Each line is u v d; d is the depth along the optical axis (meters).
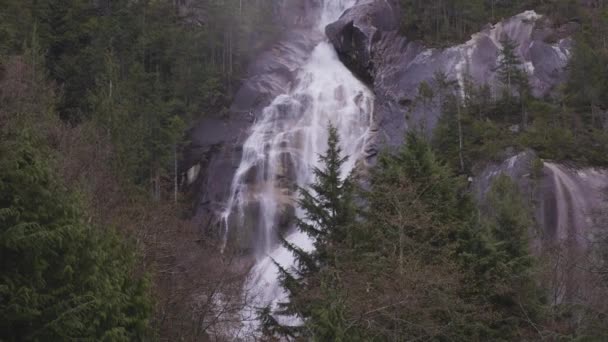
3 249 13.97
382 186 21.22
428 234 22.25
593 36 56.03
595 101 49.72
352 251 20.72
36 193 15.03
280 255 46.06
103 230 20.14
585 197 40.72
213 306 25.42
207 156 55.28
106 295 15.53
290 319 30.78
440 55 57.75
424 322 18.42
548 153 44.31
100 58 56.62
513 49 53.56
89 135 33.28
